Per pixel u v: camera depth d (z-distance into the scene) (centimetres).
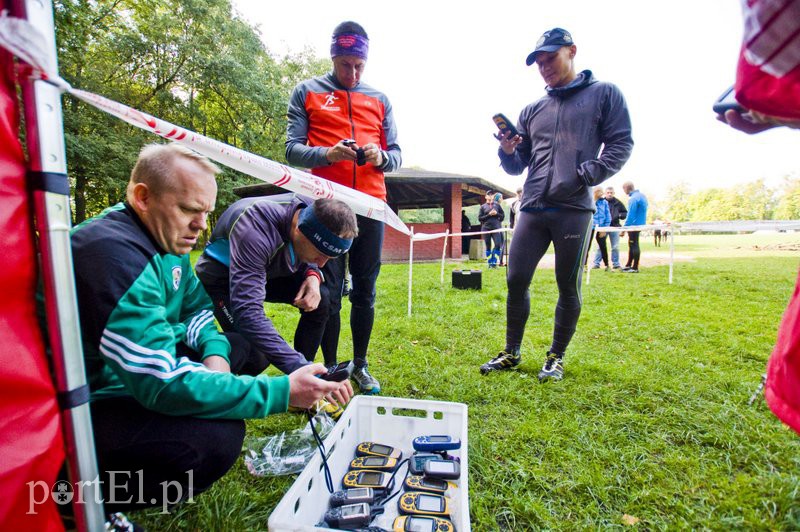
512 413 193
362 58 196
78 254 89
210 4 1738
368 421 173
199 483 106
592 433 174
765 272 720
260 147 1961
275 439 164
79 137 1298
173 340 98
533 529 125
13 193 64
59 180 70
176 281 126
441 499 132
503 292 527
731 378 226
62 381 72
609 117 208
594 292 506
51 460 69
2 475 62
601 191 798
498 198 965
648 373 236
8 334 63
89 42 1426
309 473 124
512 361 246
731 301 447
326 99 202
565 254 221
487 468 150
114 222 99
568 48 213
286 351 133
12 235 64
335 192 158
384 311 404
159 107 1772
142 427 96
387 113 220
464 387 218
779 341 83
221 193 1684
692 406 197
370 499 133
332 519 123
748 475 148
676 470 151
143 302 93
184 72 1775
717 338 304
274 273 162
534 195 226
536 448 164
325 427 170
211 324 138
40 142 66
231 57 1702
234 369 143
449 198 1310
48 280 69
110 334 88
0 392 62
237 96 1895
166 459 97
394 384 225
